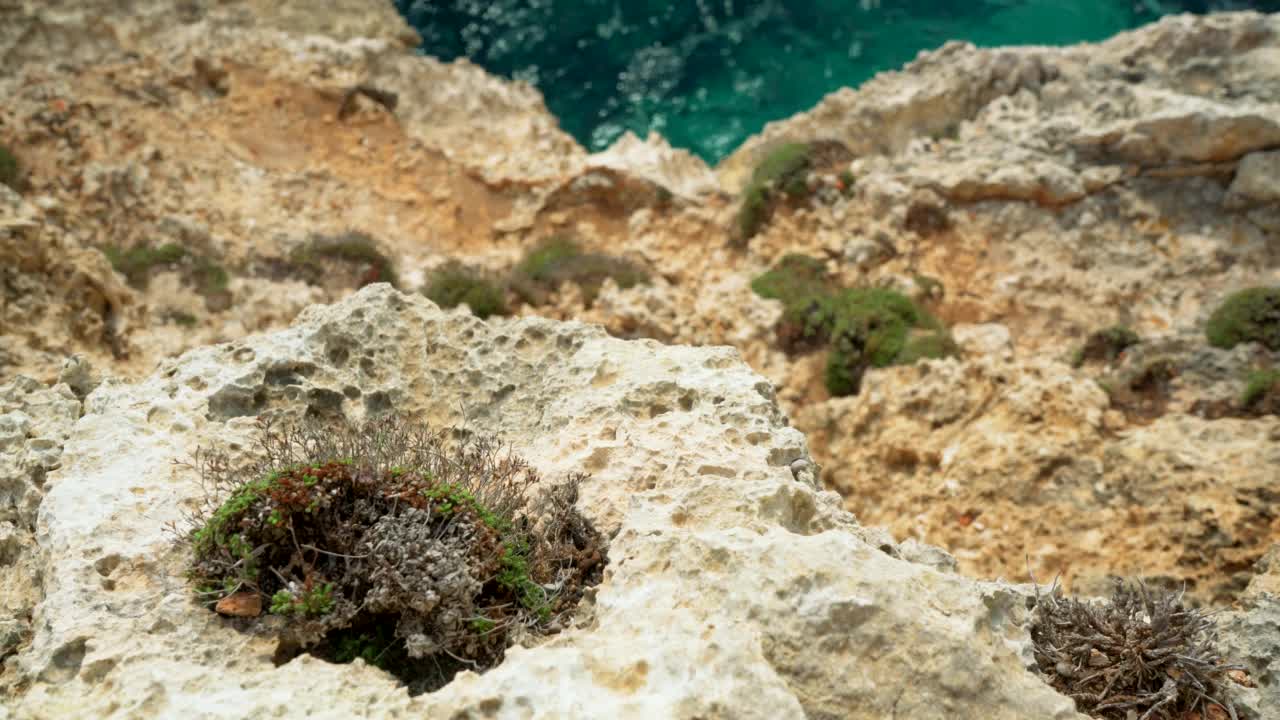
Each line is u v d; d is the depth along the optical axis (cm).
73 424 895
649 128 3206
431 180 2617
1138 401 1981
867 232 2356
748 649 615
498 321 988
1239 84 2312
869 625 642
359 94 2698
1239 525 1619
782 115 3203
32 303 1595
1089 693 766
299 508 720
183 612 695
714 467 796
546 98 3266
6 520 834
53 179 2392
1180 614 795
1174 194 2241
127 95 2627
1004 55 2525
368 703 627
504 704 600
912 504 1870
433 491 740
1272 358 1973
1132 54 2441
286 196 2522
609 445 828
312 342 926
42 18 2677
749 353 2208
